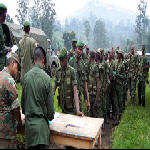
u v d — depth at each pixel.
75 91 3.16
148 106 6.94
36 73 2.61
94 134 2.60
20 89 7.38
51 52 13.34
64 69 3.23
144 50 6.81
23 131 3.05
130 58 7.04
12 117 2.79
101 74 4.92
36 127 2.45
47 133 2.52
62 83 3.26
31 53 4.50
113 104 5.79
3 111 2.73
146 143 3.82
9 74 2.80
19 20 51.78
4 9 3.43
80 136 2.56
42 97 2.54
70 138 2.67
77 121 3.00
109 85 5.53
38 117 2.52
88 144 2.59
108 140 4.35
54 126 2.83
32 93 2.53
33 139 2.43
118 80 5.68
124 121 5.24
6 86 2.68
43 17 49.72
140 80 6.81
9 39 3.94
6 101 2.73
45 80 2.58
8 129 2.74
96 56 4.68
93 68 4.54
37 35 11.93
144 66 6.77
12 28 10.45
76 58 4.02
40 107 2.54
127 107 6.68
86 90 3.94
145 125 4.86
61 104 3.35
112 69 5.66
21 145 3.23
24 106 2.69
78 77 3.97
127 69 7.05
